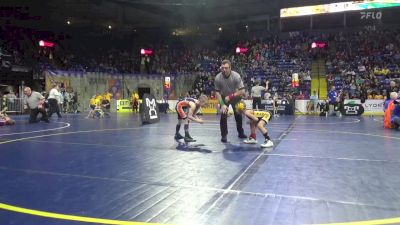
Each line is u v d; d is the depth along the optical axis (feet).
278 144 27.99
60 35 117.70
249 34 131.54
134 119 62.64
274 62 116.78
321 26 109.09
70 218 11.69
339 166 19.56
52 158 22.06
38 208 12.66
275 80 109.09
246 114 27.40
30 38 108.27
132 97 103.91
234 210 12.47
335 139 31.50
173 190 14.90
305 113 88.17
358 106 81.76
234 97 28.07
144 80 112.78
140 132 37.60
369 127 45.34
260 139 31.09
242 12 124.36
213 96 97.50
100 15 112.16
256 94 64.59
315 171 18.31
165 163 20.42
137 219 11.62
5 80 93.40
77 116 73.56
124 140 30.63
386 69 100.68
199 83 113.29
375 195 14.19
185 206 12.90
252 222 11.36
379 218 11.69
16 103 82.23
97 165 19.90
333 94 79.77
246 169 18.76
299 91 102.58
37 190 14.92
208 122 54.34
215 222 11.38
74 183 16.03
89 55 123.03
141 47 130.82
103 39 127.85
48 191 14.76
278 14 124.77
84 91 101.55
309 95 98.22
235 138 31.76
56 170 18.66
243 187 15.33
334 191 14.71
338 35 118.73
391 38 112.06
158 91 112.88
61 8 102.78
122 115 78.33
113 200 13.57
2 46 97.09
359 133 37.14
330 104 80.28
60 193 14.48
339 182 16.14
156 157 22.31
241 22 130.52
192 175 17.48
